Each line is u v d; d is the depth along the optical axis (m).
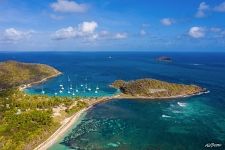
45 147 151.25
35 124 173.38
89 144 154.00
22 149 143.88
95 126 185.75
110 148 147.88
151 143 154.00
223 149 144.12
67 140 160.75
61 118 198.00
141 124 188.88
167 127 181.12
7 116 185.25
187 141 155.75
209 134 165.75
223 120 193.38
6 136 155.62
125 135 167.62
